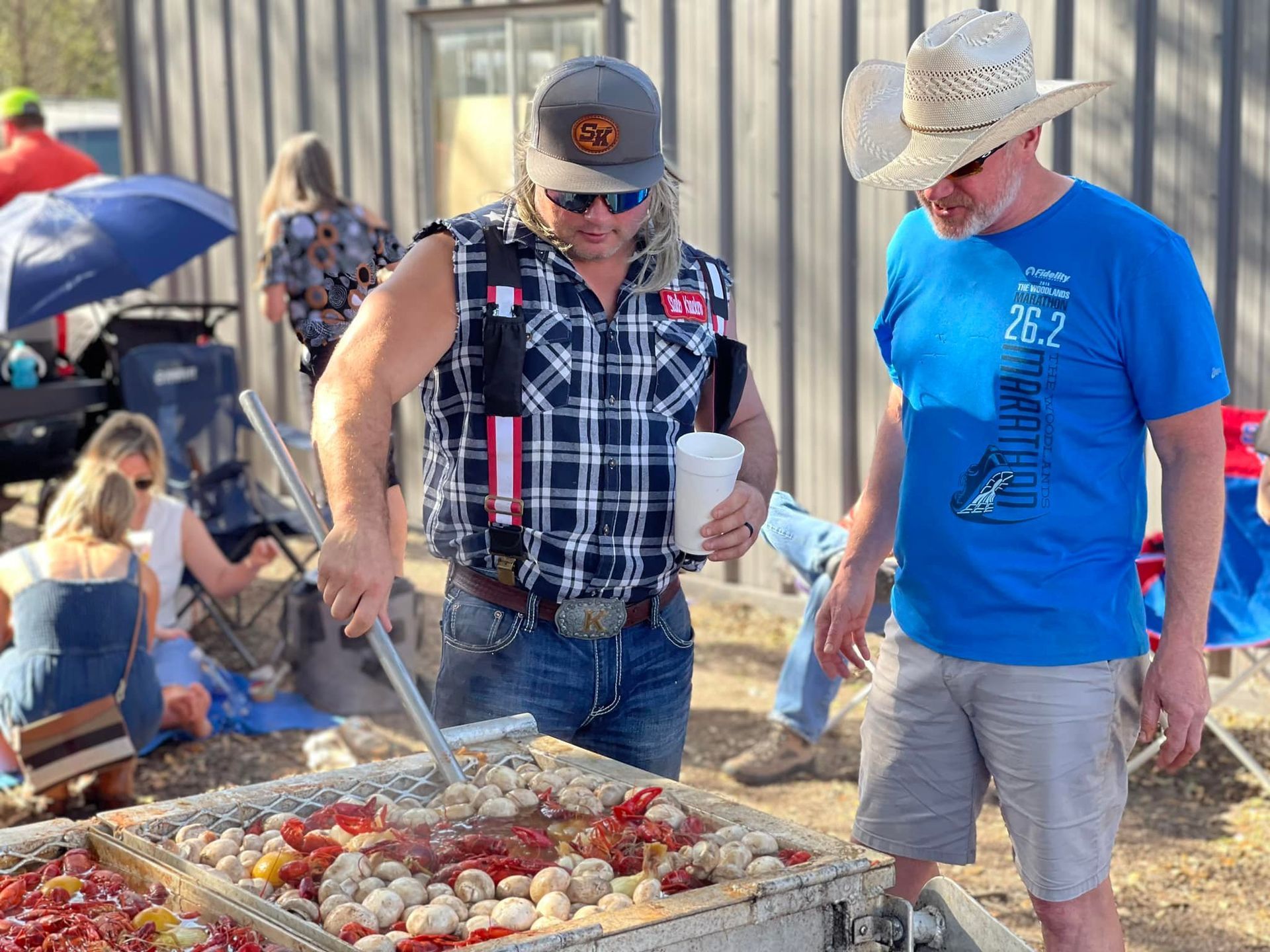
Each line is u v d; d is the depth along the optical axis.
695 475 2.37
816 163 6.22
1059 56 5.44
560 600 2.44
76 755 4.27
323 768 4.76
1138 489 2.51
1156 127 5.26
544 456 2.38
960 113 2.39
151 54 8.72
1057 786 2.46
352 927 1.77
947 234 2.47
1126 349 2.39
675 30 6.59
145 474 5.38
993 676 2.49
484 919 1.78
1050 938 2.55
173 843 2.06
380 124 7.80
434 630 5.96
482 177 7.54
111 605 4.38
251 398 2.22
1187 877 3.96
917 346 2.57
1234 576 4.44
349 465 2.17
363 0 7.74
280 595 6.95
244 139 8.38
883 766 2.69
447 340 2.36
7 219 6.13
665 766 2.62
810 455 6.43
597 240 2.33
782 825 2.07
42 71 19.47
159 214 6.20
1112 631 2.46
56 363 6.92
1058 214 2.44
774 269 6.42
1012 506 2.45
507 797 2.21
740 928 1.81
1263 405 5.13
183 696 4.97
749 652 6.13
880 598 4.16
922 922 1.98
